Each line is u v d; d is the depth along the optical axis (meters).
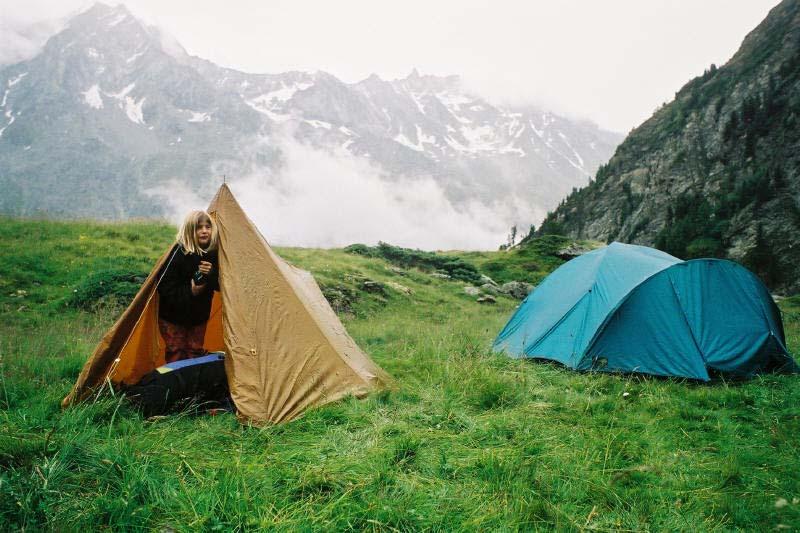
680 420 5.63
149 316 5.87
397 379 6.79
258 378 5.29
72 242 18.45
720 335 7.80
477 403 5.80
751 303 8.16
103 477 3.44
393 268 29.91
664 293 7.93
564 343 8.28
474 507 3.41
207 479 3.56
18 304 13.26
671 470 4.29
